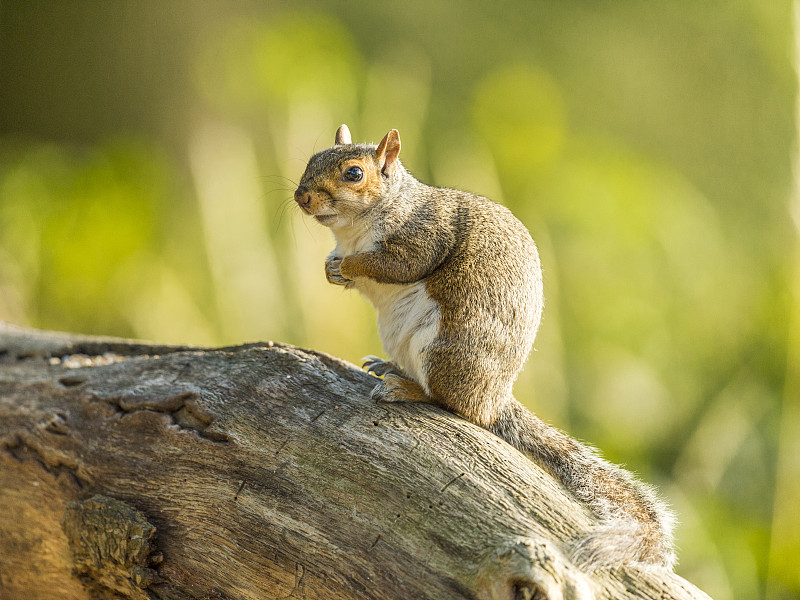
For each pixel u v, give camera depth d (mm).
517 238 7531
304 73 17375
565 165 18844
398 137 7895
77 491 7422
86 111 19750
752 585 10766
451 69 22625
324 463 6578
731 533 11172
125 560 6848
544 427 7156
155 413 7301
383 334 7789
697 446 12289
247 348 8148
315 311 12422
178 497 6941
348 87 17297
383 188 7754
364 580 6062
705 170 21172
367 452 6551
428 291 7336
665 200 18516
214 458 6934
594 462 6918
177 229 16656
